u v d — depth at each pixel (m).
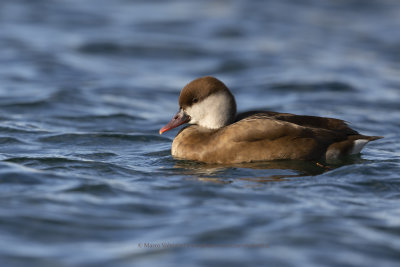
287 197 8.89
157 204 8.50
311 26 26.92
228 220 7.83
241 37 25.08
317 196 8.98
